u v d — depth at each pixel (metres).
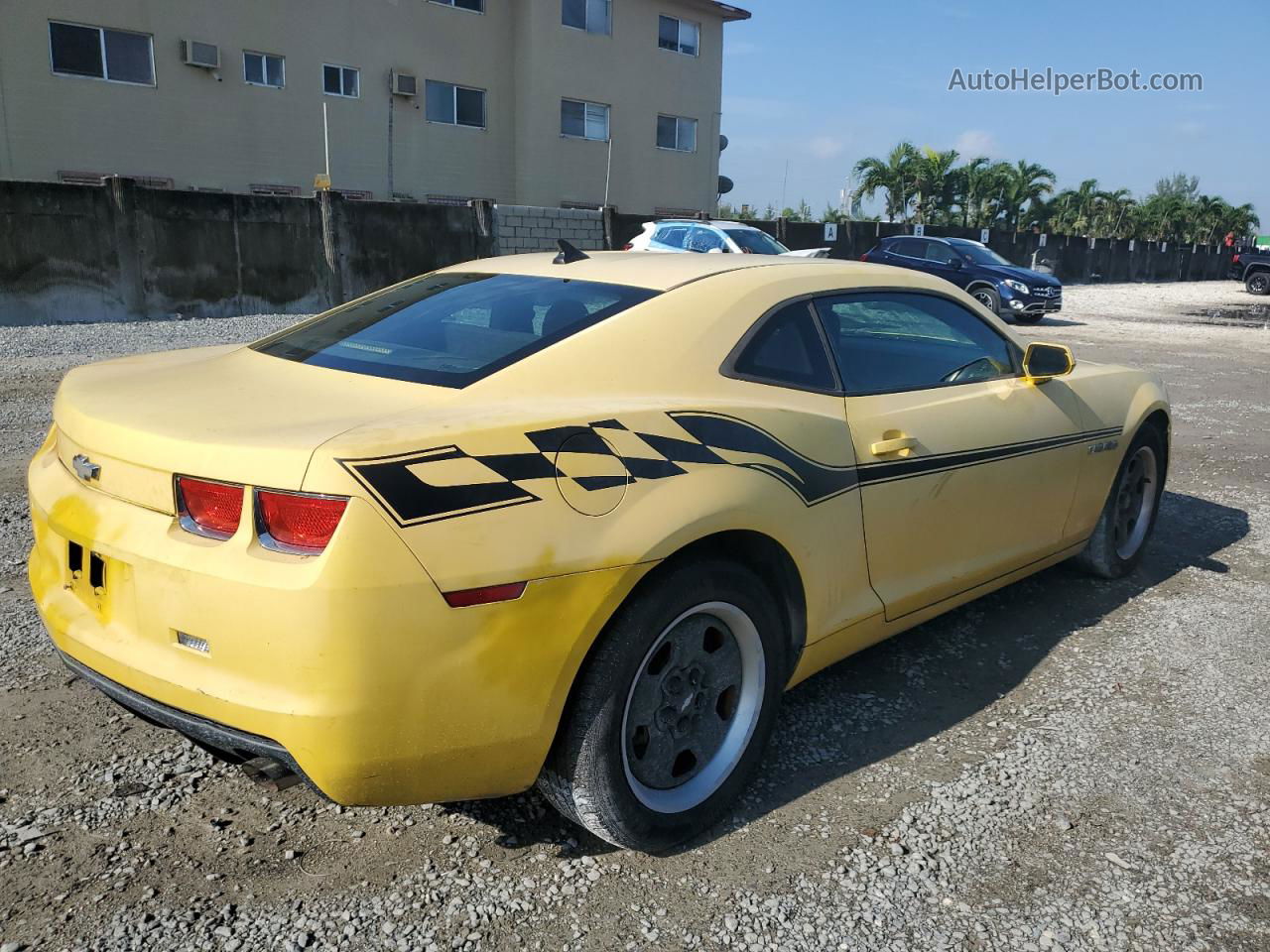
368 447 2.01
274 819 2.61
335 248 16.39
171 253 14.84
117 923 2.20
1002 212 49.22
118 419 2.31
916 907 2.34
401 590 1.99
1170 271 43.75
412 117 25.89
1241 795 2.83
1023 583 4.55
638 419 2.42
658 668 2.47
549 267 3.20
